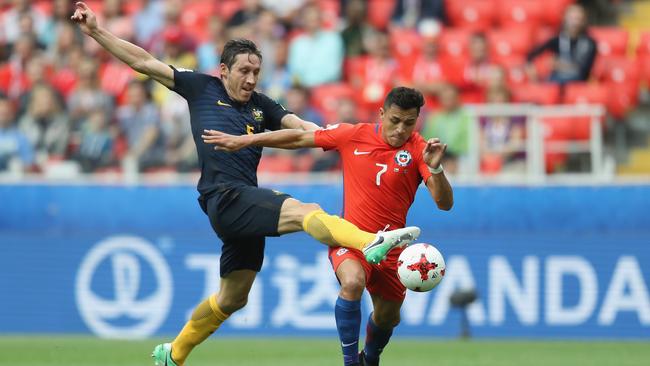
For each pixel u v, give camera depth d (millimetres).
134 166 48125
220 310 26281
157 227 45250
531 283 43375
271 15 55375
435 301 43688
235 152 24969
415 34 55594
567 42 52969
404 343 40719
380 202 25172
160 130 50938
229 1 60125
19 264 45875
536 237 43562
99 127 51406
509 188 43875
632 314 42688
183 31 56062
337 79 53969
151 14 58656
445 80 52750
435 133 48469
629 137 53688
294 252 44312
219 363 33781
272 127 26406
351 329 24328
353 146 25312
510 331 43344
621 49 54438
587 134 49531
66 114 53781
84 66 54031
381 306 26031
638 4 58188
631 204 43281
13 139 51906
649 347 39156
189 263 44844
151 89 54969
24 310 45656
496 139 48031
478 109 48062
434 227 44219
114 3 59938
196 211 45062
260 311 44344
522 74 52875
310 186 44188
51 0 61344
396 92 24312
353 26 54656
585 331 42906
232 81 25203
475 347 39062
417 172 25125
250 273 25875
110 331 45000
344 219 24828
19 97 54906
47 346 39719
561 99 51906
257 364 33406
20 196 46062
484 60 52781
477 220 44031
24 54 57500
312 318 44000
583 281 43125
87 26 24859
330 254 25406
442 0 56938
